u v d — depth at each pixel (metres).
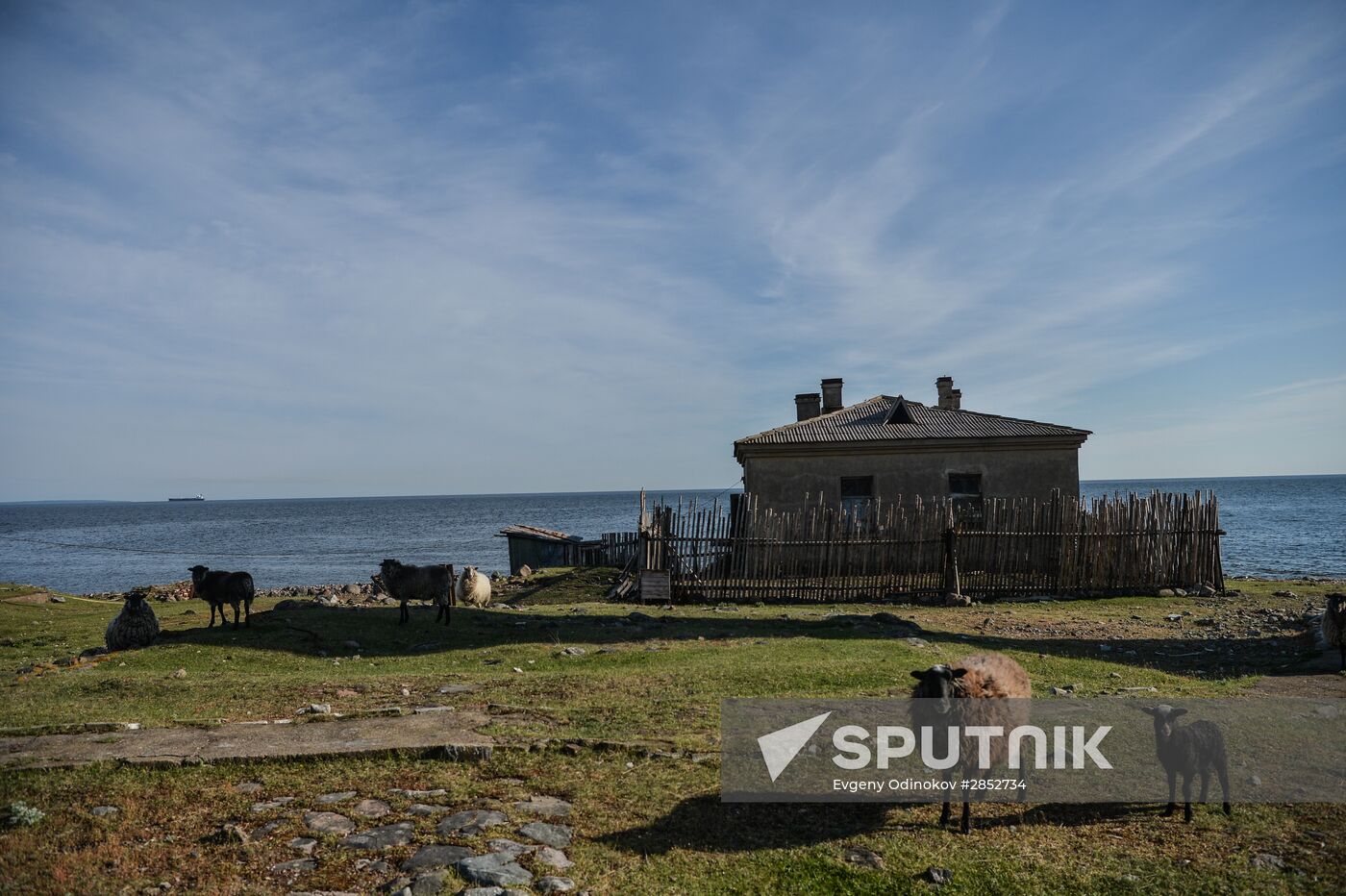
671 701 9.99
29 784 7.27
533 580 25.75
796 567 21.88
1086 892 5.61
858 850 6.26
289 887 5.50
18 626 18.23
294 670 12.69
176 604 23.77
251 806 6.84
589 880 5.70
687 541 21.91
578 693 10.52
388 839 6.22
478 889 5.45
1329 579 27.72
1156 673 12.00
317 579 48.03
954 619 17.94
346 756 7.92
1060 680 11.37
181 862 5.84
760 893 5.57
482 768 7.73
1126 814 6.88
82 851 5.98
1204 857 6.08
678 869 5.89
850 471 26.31
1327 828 6.46
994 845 6.34
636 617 17.81
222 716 9.62
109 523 167.62
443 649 14.55
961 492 26.23
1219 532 21.94
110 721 9.18
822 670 11.44
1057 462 26.16
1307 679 11.41
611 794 7.18
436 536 95.06
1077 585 21.80
